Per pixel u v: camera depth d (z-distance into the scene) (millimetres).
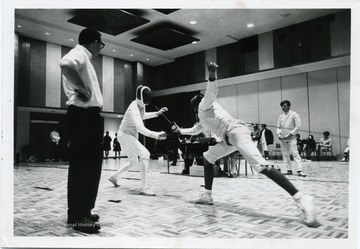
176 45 11359
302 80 10281
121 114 13484
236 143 2381
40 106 10938
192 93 12984
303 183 4016
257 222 2195
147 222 2230
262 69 10859
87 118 2148
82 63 2035
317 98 9977
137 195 3334
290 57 10234
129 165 3859
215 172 5277
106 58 12875
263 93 11148
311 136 9438
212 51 12102
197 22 9523
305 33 9914
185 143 5641
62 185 4277
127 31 10211
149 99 3424
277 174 2197
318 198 2971
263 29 10422
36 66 10898
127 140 3461
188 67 12930
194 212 2498
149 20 9227
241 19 9539
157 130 14062
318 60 9695
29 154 11609
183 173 5824
